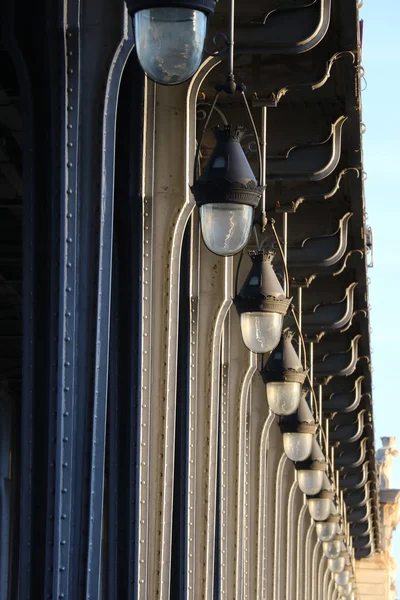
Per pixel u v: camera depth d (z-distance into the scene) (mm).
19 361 36719
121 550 17562
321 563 63125
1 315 33969
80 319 13977
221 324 22062
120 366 17281
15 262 27438
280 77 20703
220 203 13656
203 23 10695
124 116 17047
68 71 13906
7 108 19781
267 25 18531
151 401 18172
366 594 102188
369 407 48750
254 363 26047
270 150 23250
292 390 21531
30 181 14008
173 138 17828
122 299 17266
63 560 13820
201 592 22109
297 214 27625
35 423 13922
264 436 30766
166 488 18250
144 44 10664
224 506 25984
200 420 21969
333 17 20172
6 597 37656
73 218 13906
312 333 33750
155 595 18188
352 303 33062
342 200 27359
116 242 17234
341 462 56281
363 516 72250
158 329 18031
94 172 14000
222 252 13805
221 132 13898
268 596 35500
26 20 14008
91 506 13977
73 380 13867
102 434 14016
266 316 17688
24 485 13930
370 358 41688
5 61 17125
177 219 17859
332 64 21844
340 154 24844
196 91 17859
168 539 18234
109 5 14008
